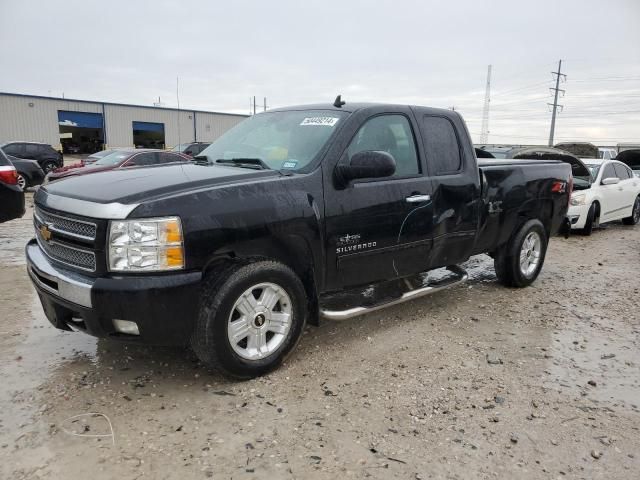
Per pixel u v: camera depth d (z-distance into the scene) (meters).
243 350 3.58
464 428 3.12
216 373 3.74
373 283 4.36
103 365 3.85
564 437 3.05
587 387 3.69
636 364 4.10
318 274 3.91
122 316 3.12
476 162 5.14
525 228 5.82
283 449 2.87
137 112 47.66
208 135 52.38
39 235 3.84
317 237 3.80
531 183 5.75
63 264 3.46
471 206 5.00
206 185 3.44
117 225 3.11
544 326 4.89
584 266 7.46
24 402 3.30
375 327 4.75
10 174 7.30
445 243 4.83
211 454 2.81
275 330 3.73
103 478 2.60
